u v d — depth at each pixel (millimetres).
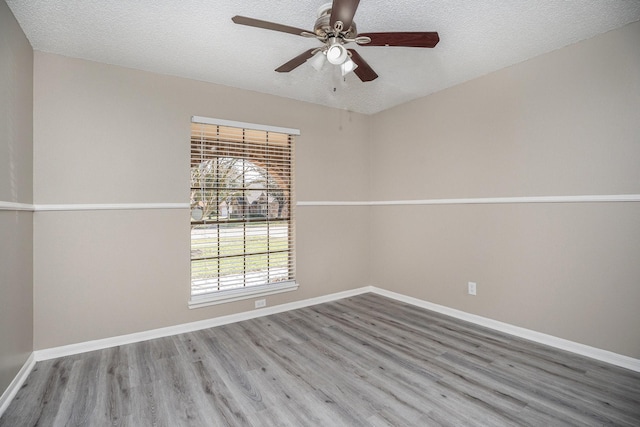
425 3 1920
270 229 3438
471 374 2133
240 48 2443
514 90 2744
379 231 4051
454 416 1713
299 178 3586
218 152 3135
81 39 2277
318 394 1925
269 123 3383
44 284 2387
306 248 3633
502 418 1692
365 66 2184
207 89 3051
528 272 2666
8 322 1883
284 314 3363
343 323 3088
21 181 2109
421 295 3545
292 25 2152
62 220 2459
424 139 3492
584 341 2369
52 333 2412
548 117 2543
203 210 3051
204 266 3057
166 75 2871
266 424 1666
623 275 2193
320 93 3398
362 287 4098
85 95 2551
